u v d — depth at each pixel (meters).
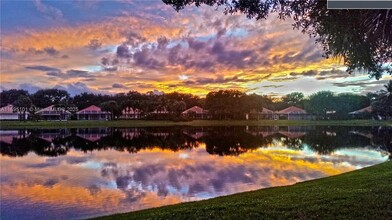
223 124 82.06
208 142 35.62
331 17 6.52
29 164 20.83
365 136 40.97
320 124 76.88
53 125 77.44
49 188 13.56
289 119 97.06
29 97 102.88
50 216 9.82
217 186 13.56
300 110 97.50
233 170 17.48
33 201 11.48
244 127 69.69
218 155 24.31
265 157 22.86
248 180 14.76
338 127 64.94
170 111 94.06
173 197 11.88
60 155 25.69
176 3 7.18
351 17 6.30
